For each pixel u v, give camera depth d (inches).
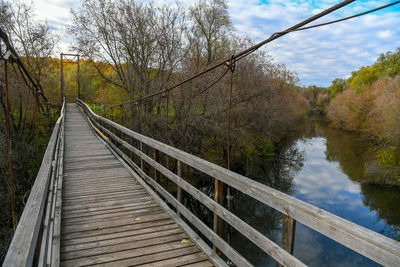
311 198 529.7
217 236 92.4
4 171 550.3
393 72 1235.9
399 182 565.0
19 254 36.9
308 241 358.9
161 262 96.6
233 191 551.2
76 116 722.2
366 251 40.4
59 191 165.5
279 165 744.3
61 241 111.3
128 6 668.7
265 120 716.7
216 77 559.5
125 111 689.0
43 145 725.3
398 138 767.1
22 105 732.7
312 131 1509.6
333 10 77.0
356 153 893.8
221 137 583.8
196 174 571.8
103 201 160.1
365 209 480.1
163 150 142.2
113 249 105.0
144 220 132.8
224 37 772.6
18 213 469.7
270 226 406.9
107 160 276.7
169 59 677.9
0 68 629.9
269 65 689.0
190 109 561.6
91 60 729.0
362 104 1262.3
